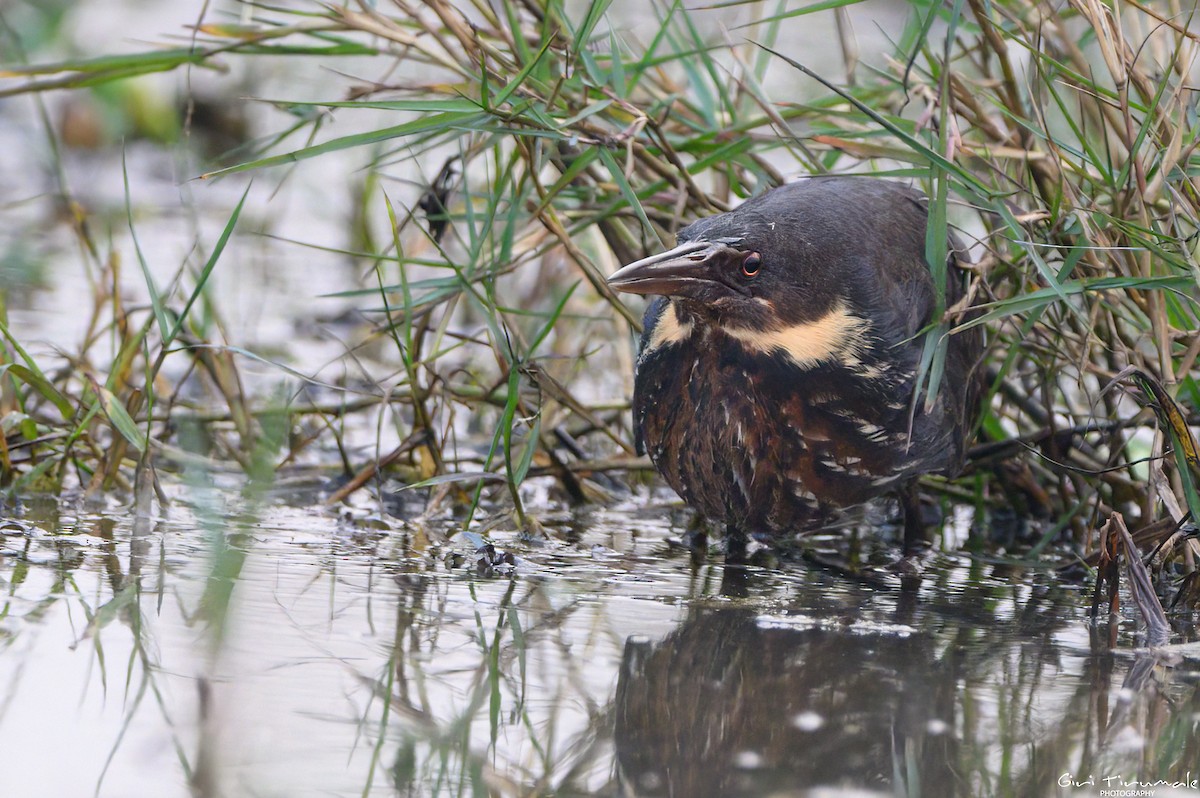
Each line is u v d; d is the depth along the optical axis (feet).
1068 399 36.19
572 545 31.45
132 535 29.45
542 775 18.61
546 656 23.06
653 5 37.78
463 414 42.16
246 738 19.11
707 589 28.09
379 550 29.60
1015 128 34.32
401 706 20.59
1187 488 27.76
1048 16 33.35
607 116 35.86
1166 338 29.68
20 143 65.36
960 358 32.50
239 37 37.40
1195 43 31.78
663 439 31.14
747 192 39.27
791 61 28.25
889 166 41.11
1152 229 29.94
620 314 36.96
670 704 21.11
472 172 51.21
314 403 36.70
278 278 51.98
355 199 55.93
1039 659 23.95
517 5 38.65
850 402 29.71
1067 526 34.81
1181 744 20.18
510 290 48.37
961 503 37.45
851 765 19.16
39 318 44.70
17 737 18.65
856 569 30.96
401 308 36.96
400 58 36.60
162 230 55.83
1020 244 28.91
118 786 17.46
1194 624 26.76
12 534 28.96
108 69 36.83
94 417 34.30
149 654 21.93
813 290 29.43
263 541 29.84
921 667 23.22
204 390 40.14
